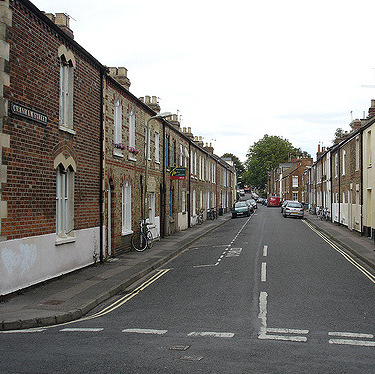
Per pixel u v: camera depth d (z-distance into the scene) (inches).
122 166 704.4
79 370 218.5
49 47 466.0
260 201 4146.2
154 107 954.7
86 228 565.9
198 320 330.0
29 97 423.8
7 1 384.8
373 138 890.1
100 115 614.2
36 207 435.2
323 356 240.7
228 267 585.3
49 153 463.5
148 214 876.6
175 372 215.0
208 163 1754.4
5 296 382.9
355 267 587.2
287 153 3927.2
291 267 577.0
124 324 323.0
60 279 487.2
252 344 264.2
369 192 938.7
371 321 325.4
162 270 589.3
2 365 226.5
